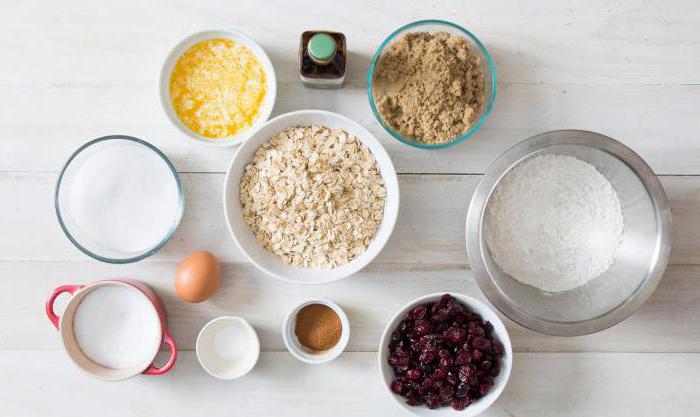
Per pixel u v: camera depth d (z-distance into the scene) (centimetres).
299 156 122
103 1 130
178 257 131
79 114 132
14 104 132
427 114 119
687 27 132
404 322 124
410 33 122
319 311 130
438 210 132
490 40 131
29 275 133
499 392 120
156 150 122
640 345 134
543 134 114
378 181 124
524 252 126
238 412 135
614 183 126
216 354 130
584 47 132
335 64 116
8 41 131
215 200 131
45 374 135
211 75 127
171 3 130
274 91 125
